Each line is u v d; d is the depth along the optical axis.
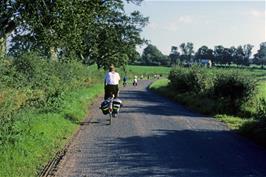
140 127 18.11
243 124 17.77
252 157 12.34
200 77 35.78
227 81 26.28
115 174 9.83
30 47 28.77
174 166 10.84
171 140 14.85
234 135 16.66
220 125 19.94
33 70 20.16
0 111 11.52
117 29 80.62
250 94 25.97
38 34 28.36
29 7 27.67
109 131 16.58
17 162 9.91
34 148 11.37
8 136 10.85
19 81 17.19
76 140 14.14
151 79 127.50
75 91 29.53
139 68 164.50
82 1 28.95
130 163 11.02
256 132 15.62
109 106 18.92
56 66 25.09
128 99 38.62
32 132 12.61
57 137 14.09
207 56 170.38
